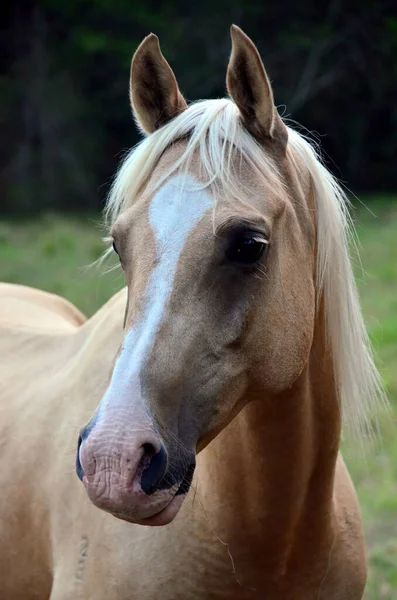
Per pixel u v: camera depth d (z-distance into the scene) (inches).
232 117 122.5
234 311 114.3
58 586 145.5
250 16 1266.0
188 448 110.9
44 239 761.0
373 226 826.8
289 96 1264.8
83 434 104.7
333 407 135.1
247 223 112.4
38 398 173.2
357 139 1307.8
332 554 141.0
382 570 239.6
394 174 1312.7
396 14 1285.7
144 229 115.3
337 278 133.6
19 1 1264.8
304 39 1242.6
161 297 110.9
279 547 132.8
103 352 160.7
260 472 129.6
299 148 135.1
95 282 573.3
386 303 508.1
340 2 1273.4
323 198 132.6
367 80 1285.7
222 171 115.9
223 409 116.1
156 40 129.3
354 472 297.3
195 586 133.6
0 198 1208.2
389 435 317.7
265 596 136.3
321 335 134.4
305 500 134.3
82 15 1282.0
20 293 234.7
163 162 121.4
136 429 103.0
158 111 132.9
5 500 164.7
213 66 1223.5
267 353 119.3
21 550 161.9
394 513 271.3
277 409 127.1
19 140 1242.6
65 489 150.9
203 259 112.2
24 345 196.7
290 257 123.0
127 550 136.5
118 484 100.4
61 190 1232.8
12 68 1258.6
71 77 1268.5
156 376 108.0
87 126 1264.8
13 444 169.2
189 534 133.1
